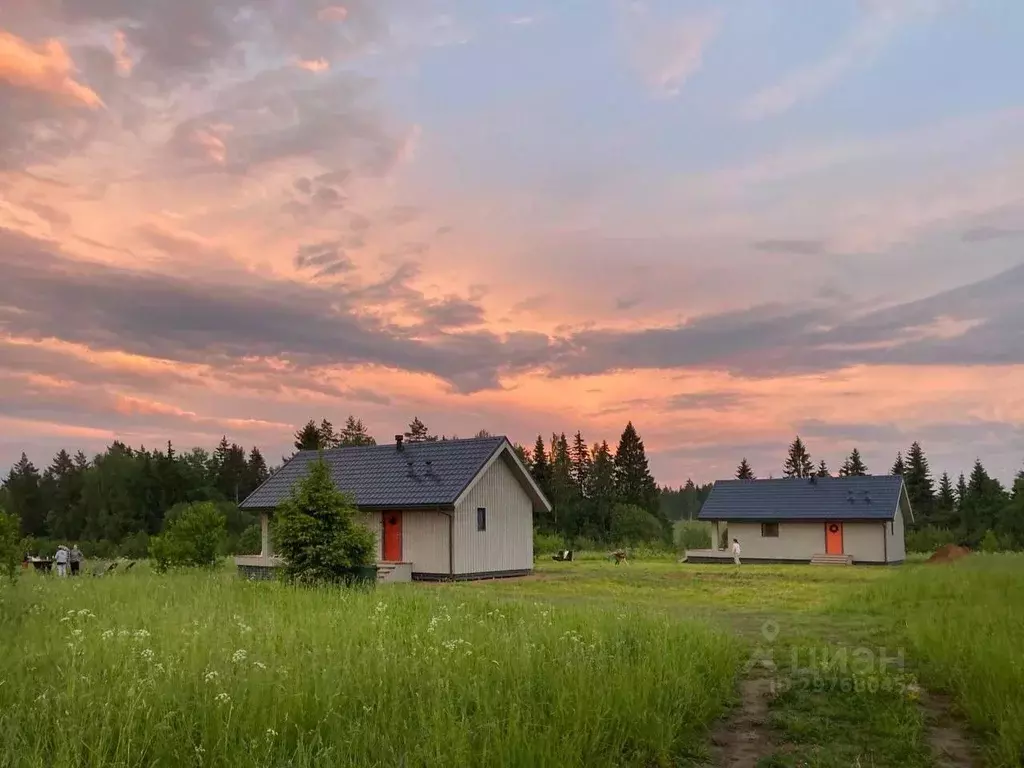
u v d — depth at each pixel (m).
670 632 12.30
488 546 33.66
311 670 8.63
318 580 20.44
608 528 81.38
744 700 10.11
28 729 6.70
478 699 7.93
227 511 80.94
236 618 12.50
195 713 7.26
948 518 86.25
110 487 87.94
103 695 7.44
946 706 9.66
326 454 39.59
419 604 15.92
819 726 8.88
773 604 21.22
